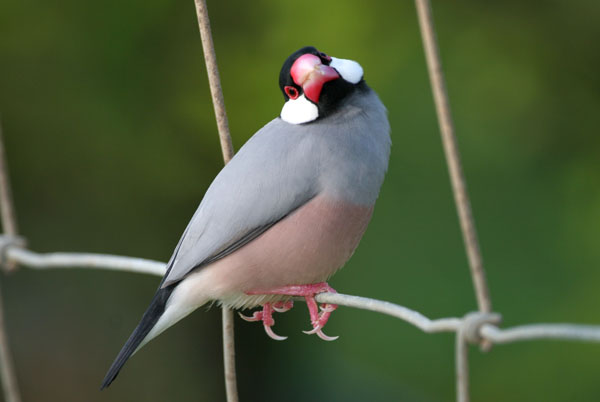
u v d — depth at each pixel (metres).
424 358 9.52
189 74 10.73
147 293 11.59
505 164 10.14
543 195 10.06
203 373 11.80
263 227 5.24
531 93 10.55
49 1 10.53
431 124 9.93
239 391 11.70
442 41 10.63
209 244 5.30
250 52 10.59
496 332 3.63
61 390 11.50
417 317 3.99
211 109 10.65
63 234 11.17
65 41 10.59
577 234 9.88
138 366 11.57
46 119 10.73
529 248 9.87
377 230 9.87
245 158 5.38
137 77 10.70
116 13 10.59
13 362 11.51
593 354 9.16
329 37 10.34
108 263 5.63
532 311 9.63
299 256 5.25
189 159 10.82
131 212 11.05
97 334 11.59
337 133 5.29
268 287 5.40
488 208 9.97
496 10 10.88
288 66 5.47
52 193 11.02
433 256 9.69
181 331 11.78
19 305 11.63
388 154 5.49
